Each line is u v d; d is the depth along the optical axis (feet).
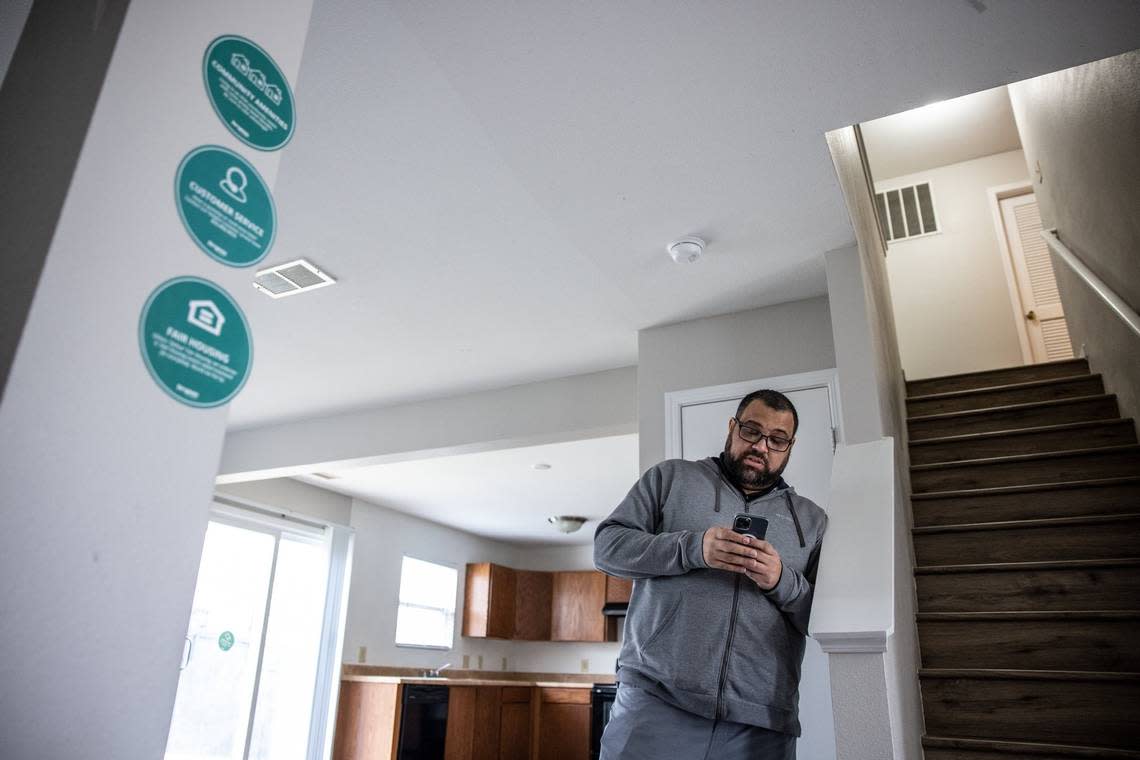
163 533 3.01
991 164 20.30
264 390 15.01
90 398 2.80
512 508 24.08
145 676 2.88
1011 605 9.12
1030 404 12.04
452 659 26.02
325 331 12.29
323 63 6.76
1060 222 12.84
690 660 5.40
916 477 11.62
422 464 19.24
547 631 28.14
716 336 11.34
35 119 3.05
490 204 8.86
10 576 2.51
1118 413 11.41
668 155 7.85
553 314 11.57
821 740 8.61
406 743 20.31
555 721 25.25
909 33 6.25
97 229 2.87
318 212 9.09
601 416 13.57
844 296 9.39
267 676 19.51
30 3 3.32
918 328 19.44
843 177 8.68
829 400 10.14
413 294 11.03
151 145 3.12
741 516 5.70
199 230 3.29
